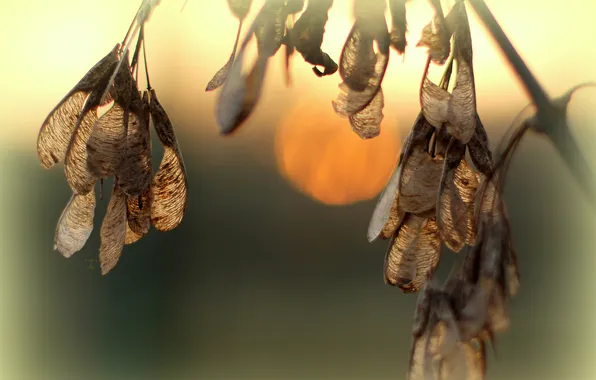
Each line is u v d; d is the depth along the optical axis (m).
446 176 0.61
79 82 0.61
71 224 0.61
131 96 0.60
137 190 0.60
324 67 0.59
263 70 0.56
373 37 0.59
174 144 0.61
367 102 0.59
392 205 0.62
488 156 0.62
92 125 0.60
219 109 0.56
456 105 0.59
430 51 0.59
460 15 0.60
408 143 0.62
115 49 0.61
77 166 0.60
